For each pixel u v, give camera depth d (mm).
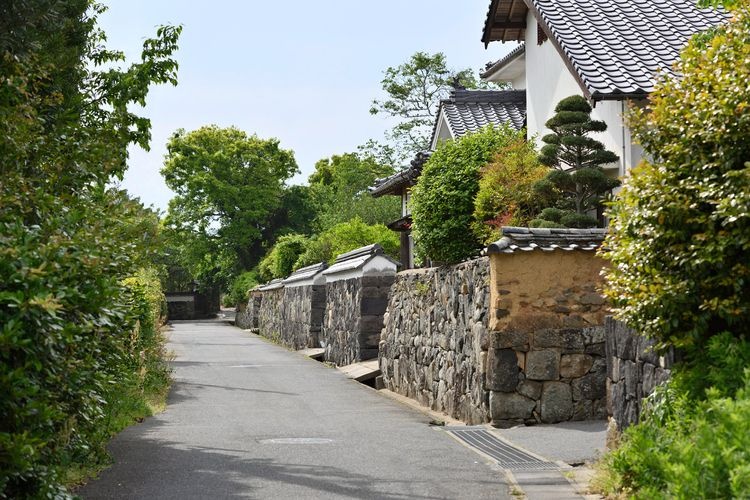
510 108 26578
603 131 15609
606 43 15938
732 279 6109
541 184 13727
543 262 11938
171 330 48781
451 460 9148
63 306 5312
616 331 8656
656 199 6438
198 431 11570
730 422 4711
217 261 68125
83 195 7992
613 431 8664
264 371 22062
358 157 57594
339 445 10328
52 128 8484
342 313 26438
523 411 11742
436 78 48375
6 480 4848
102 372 7418
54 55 10258
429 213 15797
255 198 66562
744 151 6152
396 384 18422
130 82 12930
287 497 7359
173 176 66438
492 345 11812
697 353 6484
